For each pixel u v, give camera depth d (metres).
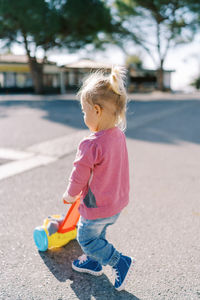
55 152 5.20
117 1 24.38
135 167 4.50
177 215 2.88
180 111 12.21
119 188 1.75
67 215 2.13
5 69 26.06
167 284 1.89
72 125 7.99
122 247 2.29
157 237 2.45
